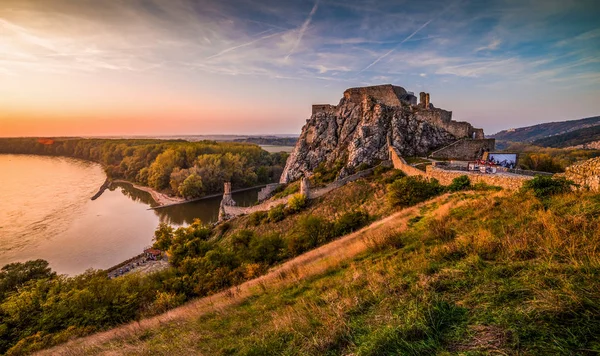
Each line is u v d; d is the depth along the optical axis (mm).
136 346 8164
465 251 7418
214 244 34125
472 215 12164
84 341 11633
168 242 38219
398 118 52344
